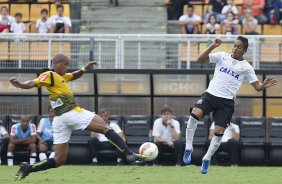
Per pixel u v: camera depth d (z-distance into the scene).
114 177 40.09
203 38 55.41
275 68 55.62
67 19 64.25
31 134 51.25
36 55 55.53
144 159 31.64
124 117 53.03
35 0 68.56
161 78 54.00
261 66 55.62
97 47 55.34
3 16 63.75
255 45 55.41
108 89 54.38
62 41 55.53
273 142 52.41
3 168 46.94
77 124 31.72
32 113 54.84
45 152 51.25
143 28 69.19
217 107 34.88
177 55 55.66
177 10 70.19
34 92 54.53
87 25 69.06
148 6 70.12
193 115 34.72
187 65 55.53
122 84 54.25
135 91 54.41
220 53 35.06
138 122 52.91
